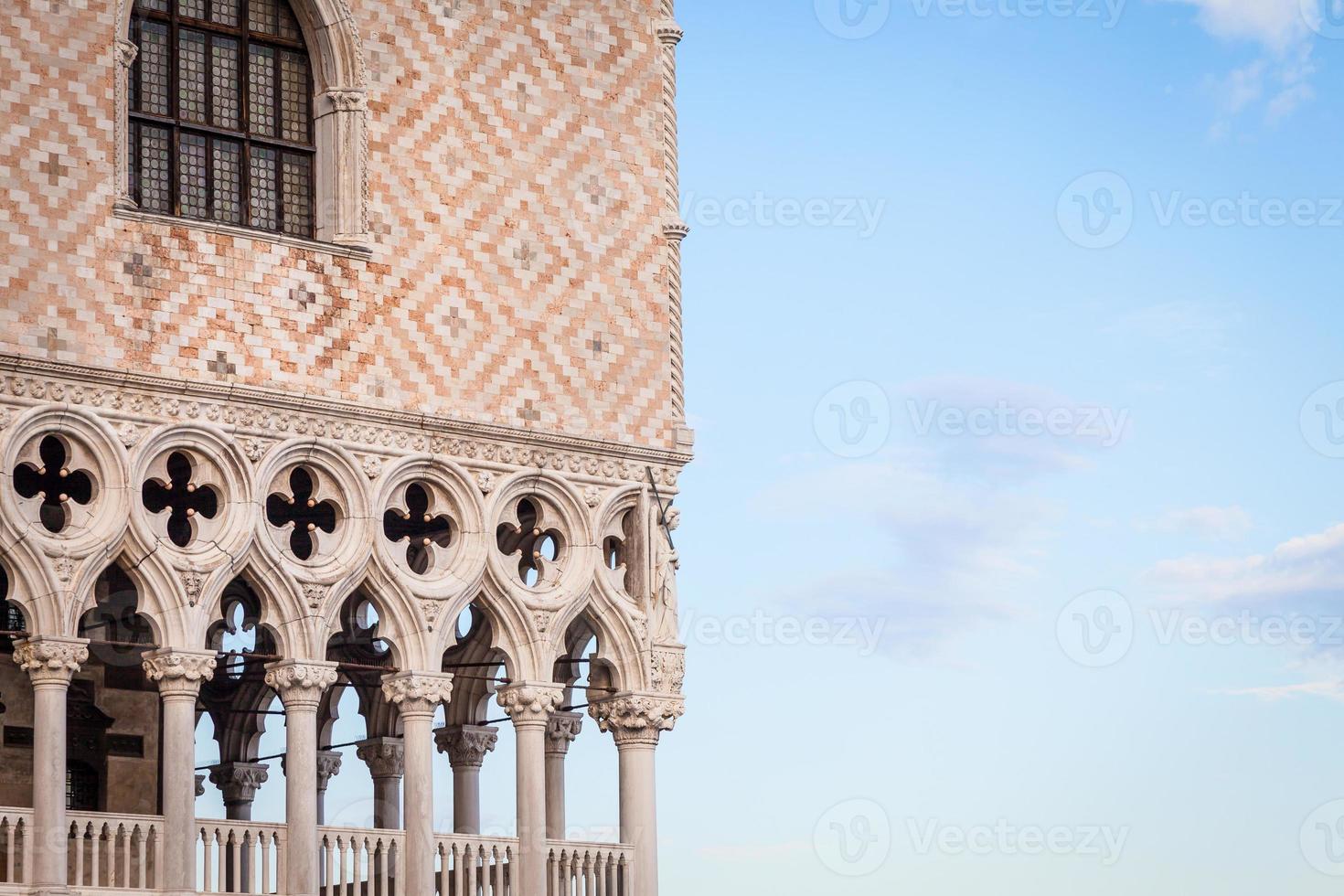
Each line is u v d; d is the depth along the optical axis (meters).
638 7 60.97
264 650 61.50
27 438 51.38
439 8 57.94
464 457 56.62
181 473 56.34
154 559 52.50
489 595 56.75
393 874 56.03
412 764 55.31
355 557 54.97
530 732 56.75
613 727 58.44
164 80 55.53
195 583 52.88
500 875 56.47
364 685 64.69
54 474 55.22
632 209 60.00
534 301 58.12
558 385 58.09
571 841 57.19
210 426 53.47
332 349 55.28
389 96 57.03
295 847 53.66
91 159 52.78
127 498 52.22
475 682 62.53
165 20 55.72
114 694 61.41
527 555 59.50
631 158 60.19
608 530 58.41
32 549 51.12
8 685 59.09
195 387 53.22
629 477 58.81
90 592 51.72
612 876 57.69
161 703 61.03
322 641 54.38
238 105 56.38
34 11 52.53
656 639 58.50
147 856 56.56
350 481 55.16
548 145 58.94
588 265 59.03
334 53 56.72
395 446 55.75
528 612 56.84
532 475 57.38
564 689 61.06
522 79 58.84
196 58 56.06
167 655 52.41
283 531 54.28
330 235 56.12
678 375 60.00
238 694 65.75
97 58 53.19
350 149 56.38
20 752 58.97
